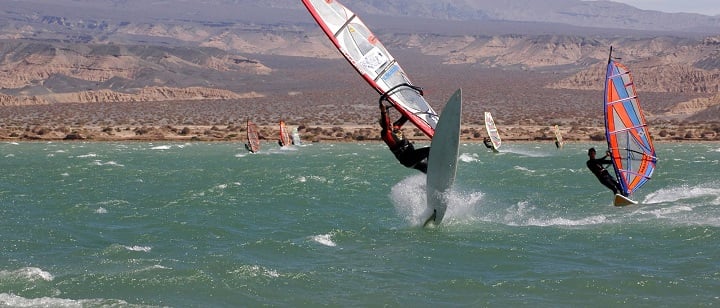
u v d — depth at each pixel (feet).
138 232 344.49
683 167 636.07
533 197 437.99
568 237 320.70
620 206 388.37
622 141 346.95
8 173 619.67
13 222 367.25
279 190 487.20
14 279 254.47
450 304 236.22
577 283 253.44
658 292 243.81
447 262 283.79
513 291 247.50
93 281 254.06
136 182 551.59
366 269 274.57
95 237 333.62
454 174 290.76
